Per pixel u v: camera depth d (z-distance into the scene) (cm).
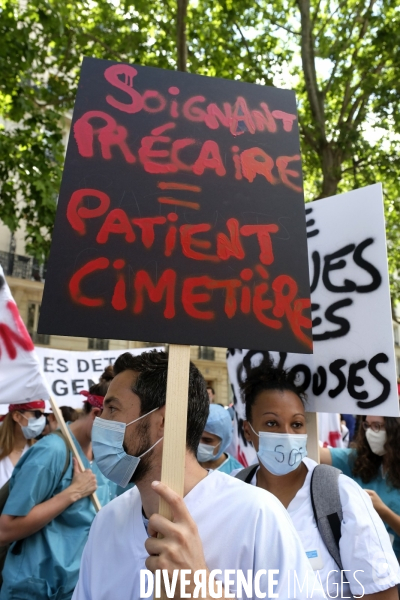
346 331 242
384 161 1085
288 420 205
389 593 173
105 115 163
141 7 1041
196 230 156
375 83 1074
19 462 261
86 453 300
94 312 142
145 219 154
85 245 147
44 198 898
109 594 142
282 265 160
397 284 1366
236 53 1089
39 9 872
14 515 240
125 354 158
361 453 291
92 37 1017
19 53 891
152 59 1075
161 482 123
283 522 137
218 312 150
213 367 2320
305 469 207
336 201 260
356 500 186
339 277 250
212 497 139
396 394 219
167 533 117
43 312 139
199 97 174
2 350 259
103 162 157
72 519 260
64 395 546
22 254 1884
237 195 164
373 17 1073
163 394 146
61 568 245
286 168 173
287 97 184
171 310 147
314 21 1085
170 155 163
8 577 244
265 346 151
